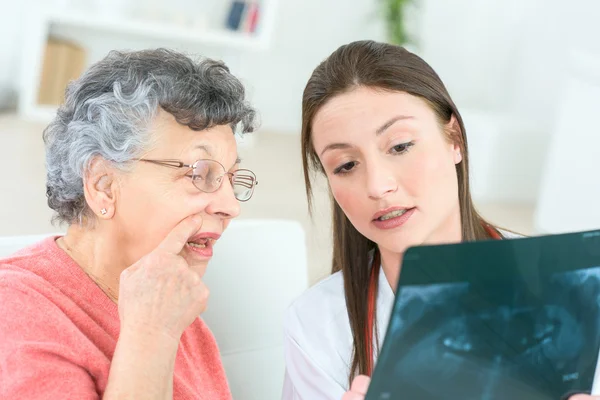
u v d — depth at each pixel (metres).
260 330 1.65
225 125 1.25
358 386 1.05
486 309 0.88
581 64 4.44
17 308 1.15
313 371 1.42
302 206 4.52
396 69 1.30
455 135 1.39
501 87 6.16
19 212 3.84
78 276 1.25
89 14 5.61
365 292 1.44
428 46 6.55
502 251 0.89
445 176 1.33
